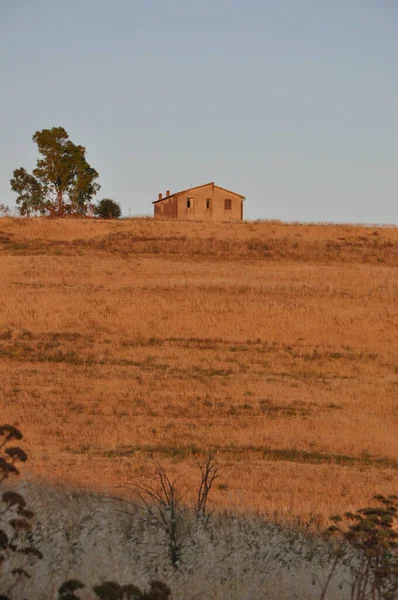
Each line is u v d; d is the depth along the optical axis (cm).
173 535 4209
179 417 12462
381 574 3622
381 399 14375
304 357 17300
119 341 17888
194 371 15975
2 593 3303
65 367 15838
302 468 9200
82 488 6141
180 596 3588
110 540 4088
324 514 5578
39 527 4000
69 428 11169
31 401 13038
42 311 19275
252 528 4384
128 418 12206
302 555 4091
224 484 7688
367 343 18375
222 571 3828
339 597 3719
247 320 19250
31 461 8456
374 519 3678
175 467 8681
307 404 13738
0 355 16438
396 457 10275
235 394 14238
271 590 3688
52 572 3588
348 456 10200
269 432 11538
